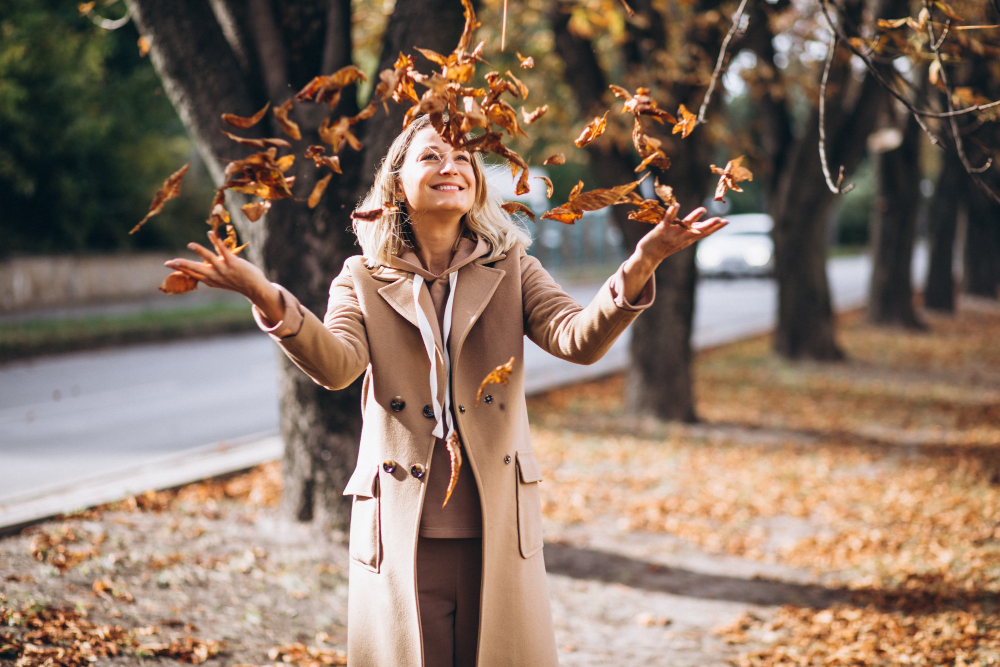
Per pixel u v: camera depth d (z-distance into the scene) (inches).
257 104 180.2
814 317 509.4
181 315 699.4
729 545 213.8
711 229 68.7
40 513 184.2
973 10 173.2
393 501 79.8
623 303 71.4
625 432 332.2
